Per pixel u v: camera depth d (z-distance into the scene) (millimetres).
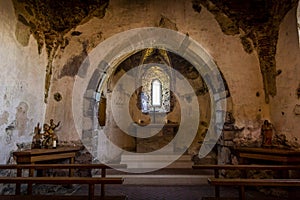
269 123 4816
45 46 4953
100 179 2645
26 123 4332
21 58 4168
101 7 5191
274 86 4777
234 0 4926
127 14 5234
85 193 4246
